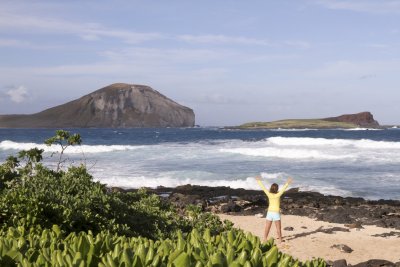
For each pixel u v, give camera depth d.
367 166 36.03
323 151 49.06
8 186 9.23
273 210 13.55
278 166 36.00
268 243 3.84
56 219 6.70
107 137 116.06
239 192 25.19
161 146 57.62
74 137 12.88
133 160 40.16
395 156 43.50
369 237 14.09
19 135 135.12
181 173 31.53
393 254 12.08
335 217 17.05
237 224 16.47
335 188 26.53
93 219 7.32
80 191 8.80
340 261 10.77
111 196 9.05
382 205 20.97
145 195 11.56
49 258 3.42
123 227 7.84
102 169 33.59
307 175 31.19
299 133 147.00
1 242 3.64
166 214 10.06
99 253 3.61
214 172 32.50
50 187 8.81
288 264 3.26
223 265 3.19
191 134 143.12
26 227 6.19
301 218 17.50
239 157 42.53
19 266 3.30
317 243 13.30
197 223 10.24
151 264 3.17
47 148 50.75
